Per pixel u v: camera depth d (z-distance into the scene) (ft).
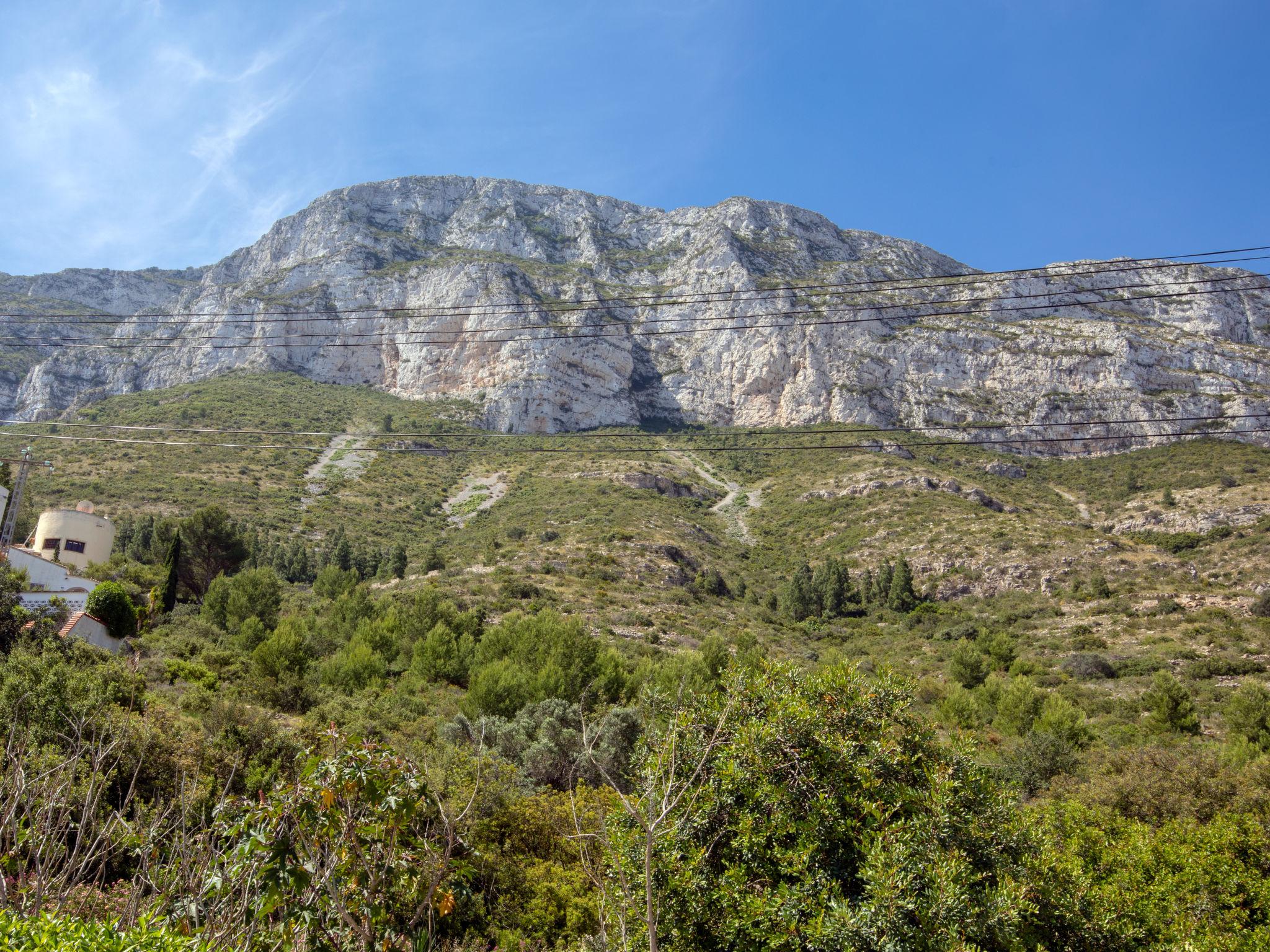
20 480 135.54
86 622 98.43
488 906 45.34
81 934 17.93
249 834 21.65
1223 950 38.86
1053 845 47.65
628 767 66.85
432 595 159.84
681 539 275.80
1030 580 236.22
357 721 78.28
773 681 32.40
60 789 25.63
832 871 27.35
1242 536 239.09
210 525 188.24
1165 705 124.06
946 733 118.32
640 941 27.17
